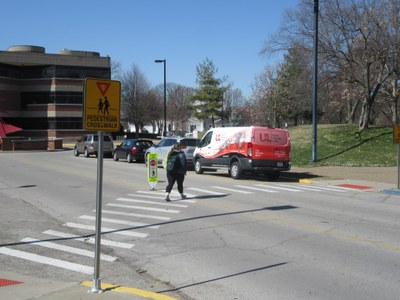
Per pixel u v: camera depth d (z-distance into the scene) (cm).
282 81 6431
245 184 1828
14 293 562
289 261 720
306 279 629
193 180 1955
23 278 646
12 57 6688
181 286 612
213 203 1315
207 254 770
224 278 640
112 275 671
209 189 1644
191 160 2469
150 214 1147
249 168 1945
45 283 616
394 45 2886
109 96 543
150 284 627
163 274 669
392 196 1567
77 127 6994
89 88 528
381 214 1167
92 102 530
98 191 555
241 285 609
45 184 1822
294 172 2327
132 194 1515
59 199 1426
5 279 638
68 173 2275
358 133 3189
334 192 1644
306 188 1748
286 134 2006
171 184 1359
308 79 3272
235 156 2000
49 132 6912
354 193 1631
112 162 3112
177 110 10219
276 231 942
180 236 904
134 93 7475
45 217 1134
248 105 8631
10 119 6969
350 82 3181
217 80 6097
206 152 2178
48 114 6919
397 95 3397
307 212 1181
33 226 1027
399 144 1694
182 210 1202
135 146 3016
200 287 605
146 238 895
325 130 3512
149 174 1636
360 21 2947
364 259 729
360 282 614
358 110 6800
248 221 1051
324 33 3075
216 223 1027
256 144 1947
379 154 2775
